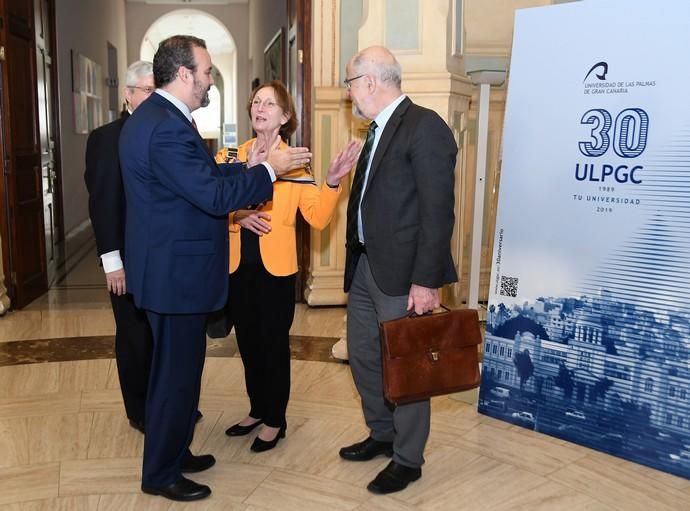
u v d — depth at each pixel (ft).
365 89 7.97
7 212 16.69
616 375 9.37
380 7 12.66
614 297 9.33
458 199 15.99
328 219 9.22
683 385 8.80
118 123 9.15
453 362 7.86
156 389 7.90
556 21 9.59
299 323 16.07
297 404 11.12
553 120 9.72
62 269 23.09
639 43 8.87
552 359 9.98
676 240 8.75
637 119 8.94
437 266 7.62
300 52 17.53
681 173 8.65
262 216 8.77
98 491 8.30
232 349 13.98
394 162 7.83
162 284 7.50
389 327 7.60
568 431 9.86
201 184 7.27
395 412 8.39
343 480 8.66
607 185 9.27
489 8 17.22
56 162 27.53
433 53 12.49
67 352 13.67
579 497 8.30
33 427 10.10
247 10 47.75
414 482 8.62
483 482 8.66
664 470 8.99
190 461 8.80
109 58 38.60
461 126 13.73
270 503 8.10
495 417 10.66
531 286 10.12
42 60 20.68
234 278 9.20
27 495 8.16
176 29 57.52
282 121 8.95
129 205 7.64
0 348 13.91
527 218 10.07
